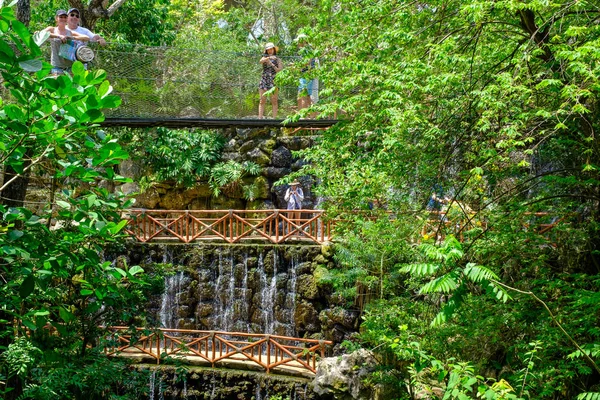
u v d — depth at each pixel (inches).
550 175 385.7
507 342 403.2
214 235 818.2
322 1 432.5
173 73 558.6
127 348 674.8
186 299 722.8
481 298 392.2
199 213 858.8
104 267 235.8
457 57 355.3
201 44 882.1
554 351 343.0
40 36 205.0
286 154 840.9
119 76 542.9
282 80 417.7
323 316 643.5
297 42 432.1
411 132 394.9
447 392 218.7
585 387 343.9
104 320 532.4
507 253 404.8
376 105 392.5
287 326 683.4
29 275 213.6
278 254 698.2
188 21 1080.8
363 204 440.5
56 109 204.1
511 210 404.8
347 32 432.1
